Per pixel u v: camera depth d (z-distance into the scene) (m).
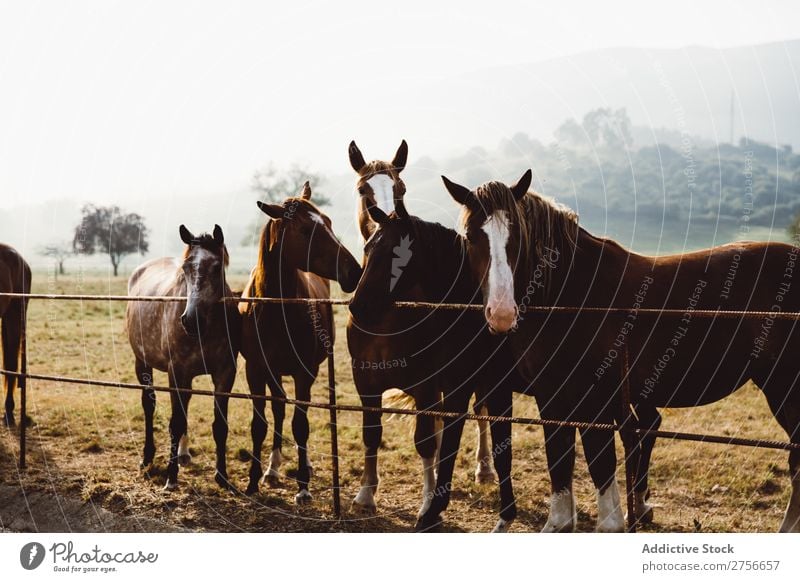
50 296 5.20
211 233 5.15
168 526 4.44
